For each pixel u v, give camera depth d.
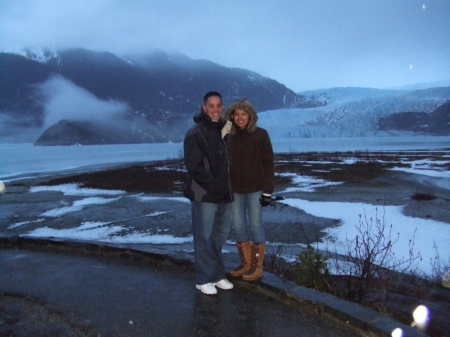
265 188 3.57
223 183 3.42
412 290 5.07
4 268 4.49
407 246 9.22
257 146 3.57
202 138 3.32
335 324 2.98
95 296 3.60
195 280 3.97
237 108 3.52
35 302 3.49
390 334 2.61
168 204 16.67
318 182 24.83
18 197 20.53
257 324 3.01
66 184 27.14
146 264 4.55
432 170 32.91
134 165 49.97
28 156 103.00
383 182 24.47
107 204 17.19
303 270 4.18
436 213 13.65
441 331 3.27
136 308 3.32
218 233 3.71
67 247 5.29
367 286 4.04
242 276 3.77
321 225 11.97
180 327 2.97
